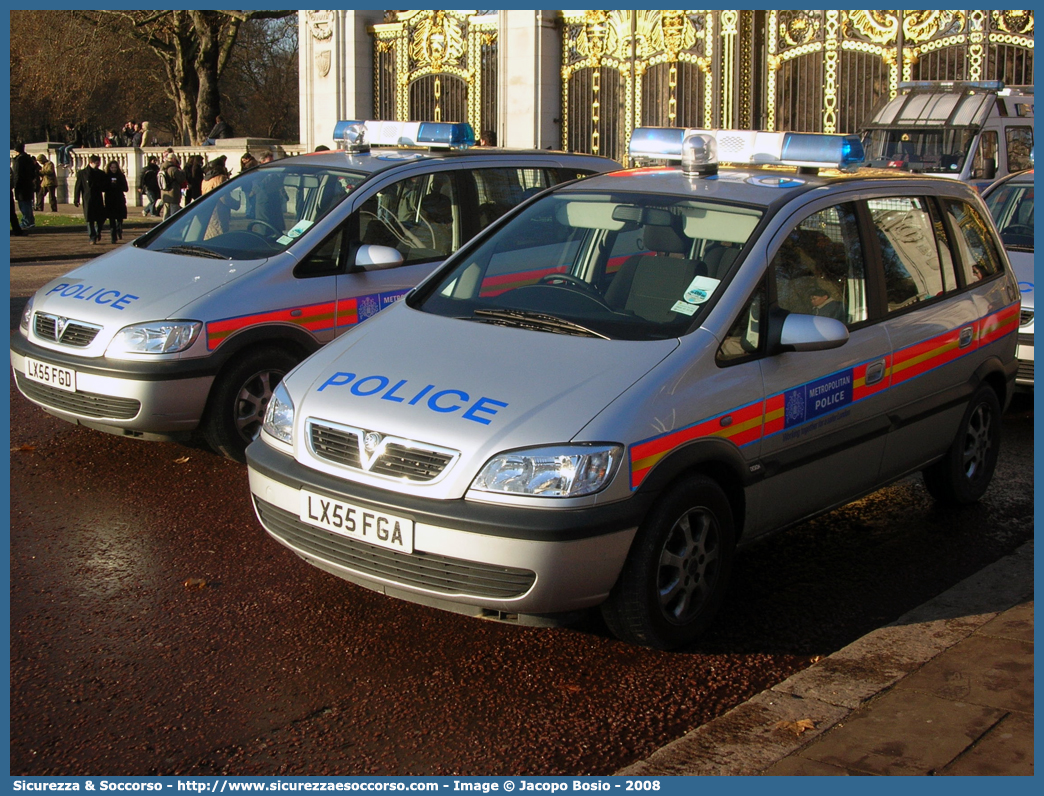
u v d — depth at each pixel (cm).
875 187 508
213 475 599
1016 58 1709
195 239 659
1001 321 571
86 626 415
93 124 4675
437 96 2322
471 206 695
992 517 566
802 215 459
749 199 463
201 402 573
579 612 375
